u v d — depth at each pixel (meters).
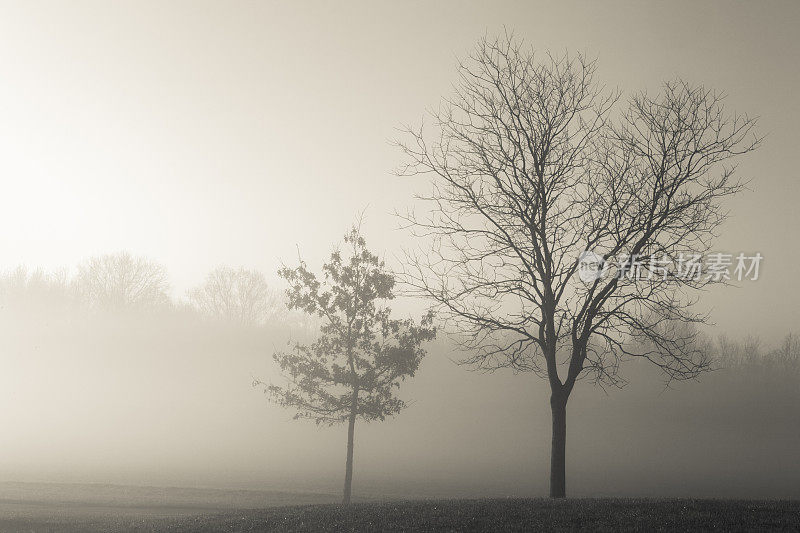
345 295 33.75
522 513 17.83
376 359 34.06
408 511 19.22
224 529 18.64
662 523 15.91
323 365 34.81
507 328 26.17
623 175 25.69
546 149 25.75
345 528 17.31
